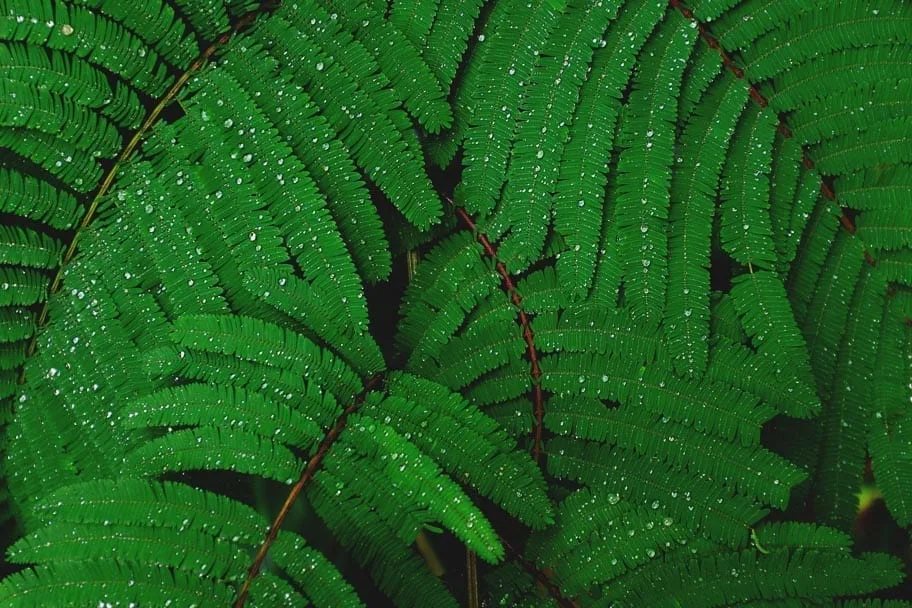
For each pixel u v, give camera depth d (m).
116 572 0.58
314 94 0.62
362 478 0.60
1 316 0.61
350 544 0.60
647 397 0.62
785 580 0.61
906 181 0.63
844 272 0.64
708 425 0.62
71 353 0.62
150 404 0.60
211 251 0.61
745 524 0.62
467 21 0.62
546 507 0.61
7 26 0.60
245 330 0.60
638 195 0.62
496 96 0.62
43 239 0.61
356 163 0.62
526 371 0.63
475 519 0.60
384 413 0.61
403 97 0.62
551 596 0.62
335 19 0.62
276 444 0.60
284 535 0.60
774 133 0.63
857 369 0.64
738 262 0.63
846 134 0.63
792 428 0.64
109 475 0.61
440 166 0.63
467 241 0.63
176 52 0.61
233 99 0.61
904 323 0.64
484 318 0.63
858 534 0.68
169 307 0.61
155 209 0.61
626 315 0.62
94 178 0.61
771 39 0.63
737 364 0.62
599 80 0.62
